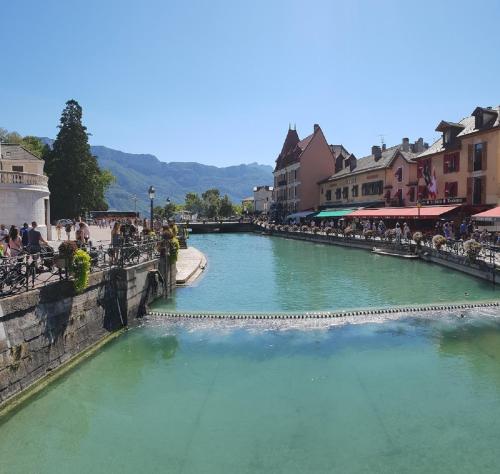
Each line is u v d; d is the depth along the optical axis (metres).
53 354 10.60
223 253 38.72
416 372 10.89
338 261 31.42
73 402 9.52
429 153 40.56
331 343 12.83
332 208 63.59
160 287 18.23
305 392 9.94
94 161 62.62
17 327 9.32
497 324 14.39
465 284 21.34
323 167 71.56
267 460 7.57
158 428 8.59
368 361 11.55
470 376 10.65
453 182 36.88
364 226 43.28
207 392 9.98
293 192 74.50
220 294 19.47
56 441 8.17
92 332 12.50
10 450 7.92
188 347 12.61
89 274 12.38
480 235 26.97
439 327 14.12
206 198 140.25
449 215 34.22
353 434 8.25
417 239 31.05
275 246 46.00
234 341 13.03
